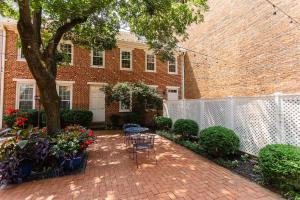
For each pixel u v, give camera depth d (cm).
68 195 333
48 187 368
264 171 344
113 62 1260
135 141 549
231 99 571
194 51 1388
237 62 1036
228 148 478
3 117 967
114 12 785
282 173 311
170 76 1473
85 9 629
